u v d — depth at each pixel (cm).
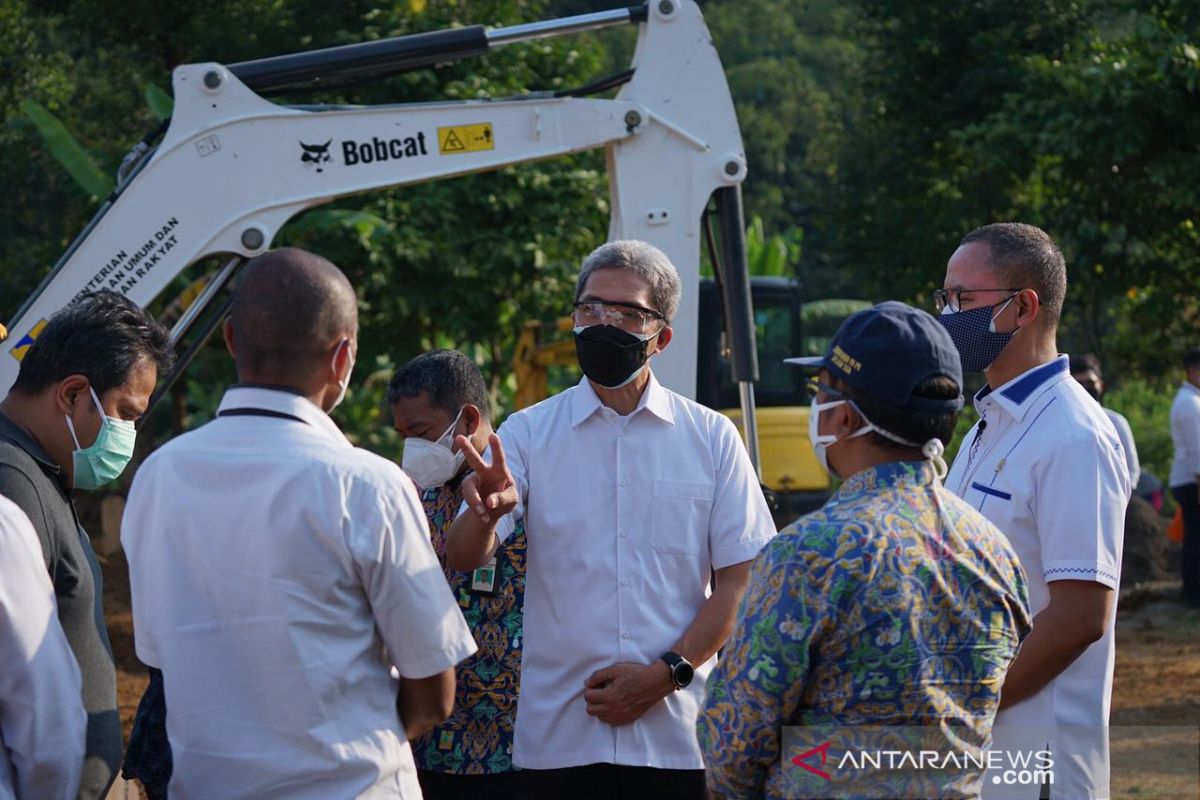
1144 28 1214
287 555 248
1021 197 1567
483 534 321
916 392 246
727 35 4191
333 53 645
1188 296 1448
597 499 349
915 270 1647
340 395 272
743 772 244
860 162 1695
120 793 398
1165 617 1066
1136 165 1309
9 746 267
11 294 1242
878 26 1719
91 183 1066
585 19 672
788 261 2278
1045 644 307
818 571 236
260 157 641
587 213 1273
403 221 1175
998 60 1533
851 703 236
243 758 249
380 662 263
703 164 682
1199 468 1066
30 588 266
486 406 392
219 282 647
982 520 256
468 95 1203
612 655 342
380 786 257
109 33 1305
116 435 308
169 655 255
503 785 375
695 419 359
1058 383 329
